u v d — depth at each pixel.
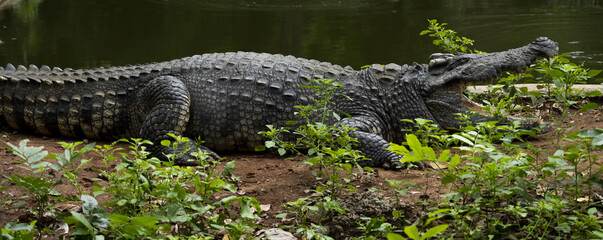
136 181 4.11
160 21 13.85
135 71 6.46
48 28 13.02
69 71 6.77
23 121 6.49
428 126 5.46
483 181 4.10
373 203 4.63
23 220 4.43
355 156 4.80
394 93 6.23
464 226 4.00
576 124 6.59
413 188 4.92
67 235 4.29
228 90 6.18
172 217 3.76
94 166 5.52
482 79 6.09
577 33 11.81
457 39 7.44
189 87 6.24
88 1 16.52
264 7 15.76
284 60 6.48
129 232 3.54
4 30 12.73
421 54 10.60
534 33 11.94
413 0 16.62
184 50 11.02
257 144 6.18
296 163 5.76
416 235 2.91
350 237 4.46
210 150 6.14
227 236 4.30
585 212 4.26
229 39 11.94
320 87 5.56
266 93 6.14
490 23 13.10
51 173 5.20
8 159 5.52
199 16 14.45
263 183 5.27
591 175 4.39
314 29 12.84
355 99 6.19
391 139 6.34
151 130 5.95
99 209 3.73
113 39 12.04
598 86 7.36
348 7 15.68
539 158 5.47
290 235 4.34
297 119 6.09
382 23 13.44
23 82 6.48
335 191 4.85
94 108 6.32
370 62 10.11
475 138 4.38
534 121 6.18
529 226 3.94
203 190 4.14
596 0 15.87
